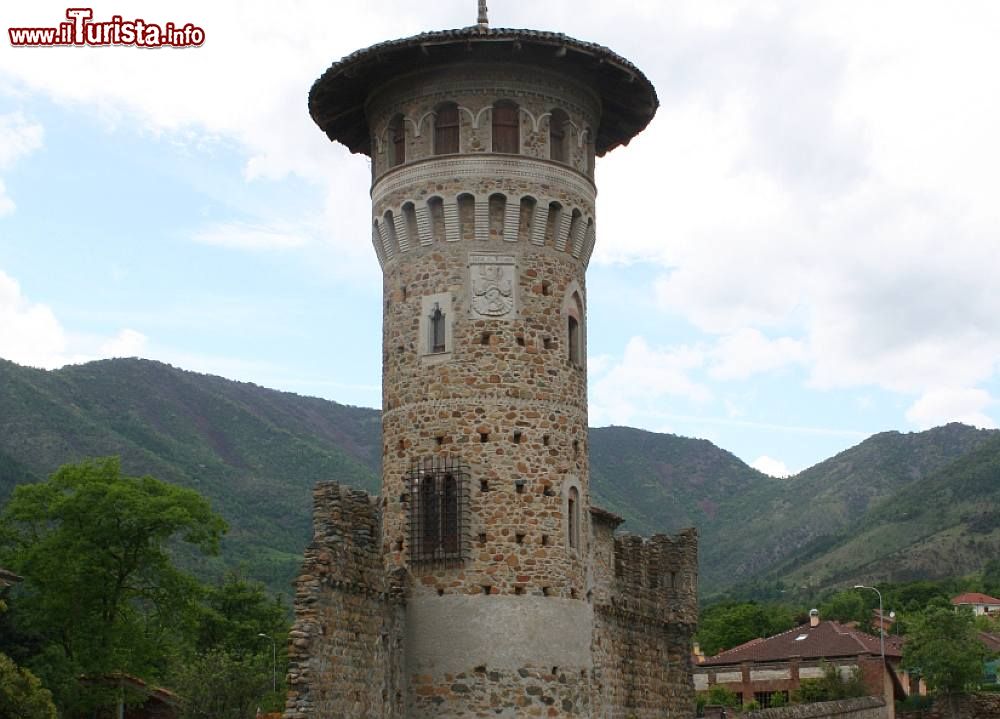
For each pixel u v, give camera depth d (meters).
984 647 110.94
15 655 75.00
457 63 47.22
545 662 44.19
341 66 47.47
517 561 44.62
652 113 51.81
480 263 46.66
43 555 77.75
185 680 82.06
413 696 43.84
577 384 47.97
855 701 88.38
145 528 79.56
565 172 47.97
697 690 105.88
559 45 46.38
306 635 37.25
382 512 46.56
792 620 155.62
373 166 49.75
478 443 45.44
